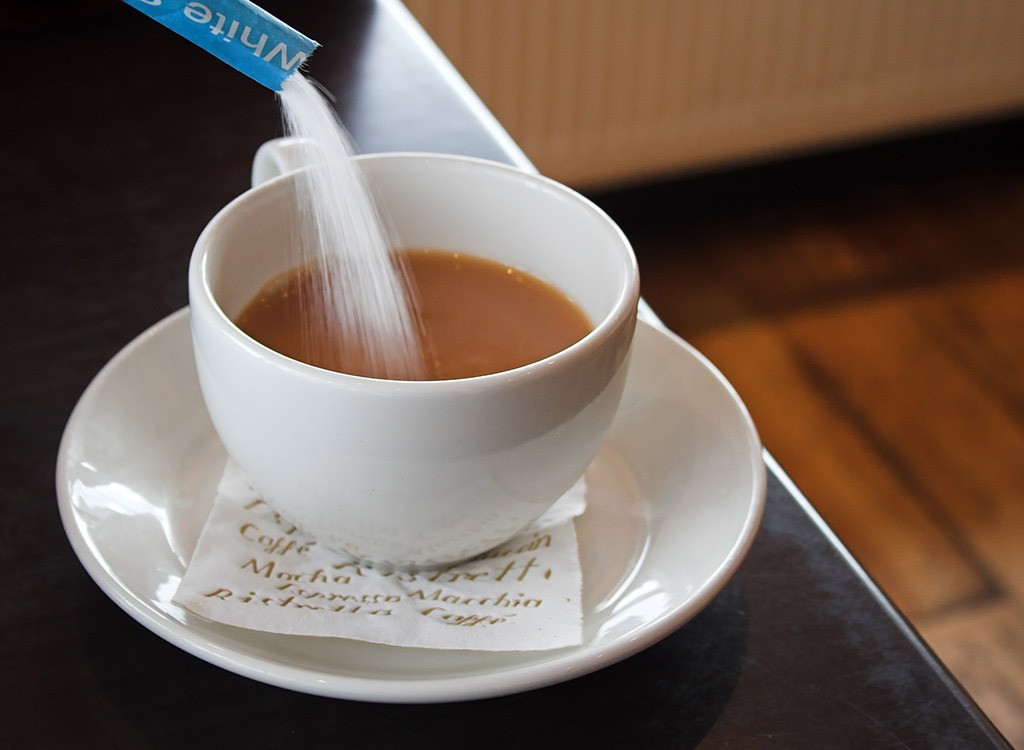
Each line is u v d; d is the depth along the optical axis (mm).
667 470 519
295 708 461
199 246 478
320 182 500
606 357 461
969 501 1188
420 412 442
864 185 1725
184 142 677
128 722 456
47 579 486
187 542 492
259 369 446
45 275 596
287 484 464
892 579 1097
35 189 641
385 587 479
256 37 465
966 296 1502
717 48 1469
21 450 523
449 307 514
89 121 684
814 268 1548
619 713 465
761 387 1328
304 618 465
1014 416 1305
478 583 482
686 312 1447
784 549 509
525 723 462
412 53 739
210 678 466
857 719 468
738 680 475
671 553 491
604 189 1576
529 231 521
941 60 1619
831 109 1605
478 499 461
